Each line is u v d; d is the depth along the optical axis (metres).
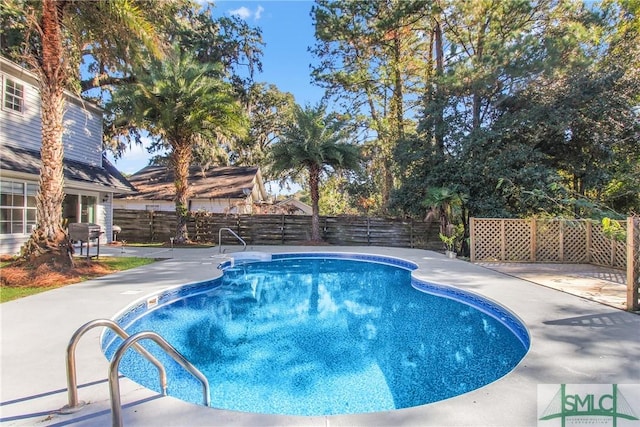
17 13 12.47
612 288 6.81
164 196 20.38
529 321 4.73
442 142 14.21
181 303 6.93
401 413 2.54
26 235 11.19
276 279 9.54
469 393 2.82
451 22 15.49
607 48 12.40
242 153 29.44
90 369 3.19
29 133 11.70
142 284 6.89
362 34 16.86
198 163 24.89
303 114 15.44
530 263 10.43
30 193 11.36
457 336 5.23
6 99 10.98
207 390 2.75
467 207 13.18
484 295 6.25
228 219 16.97
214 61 21.42
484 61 12.27
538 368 3.27
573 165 12.74
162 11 12.21
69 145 13.37
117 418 2.14
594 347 3.79
